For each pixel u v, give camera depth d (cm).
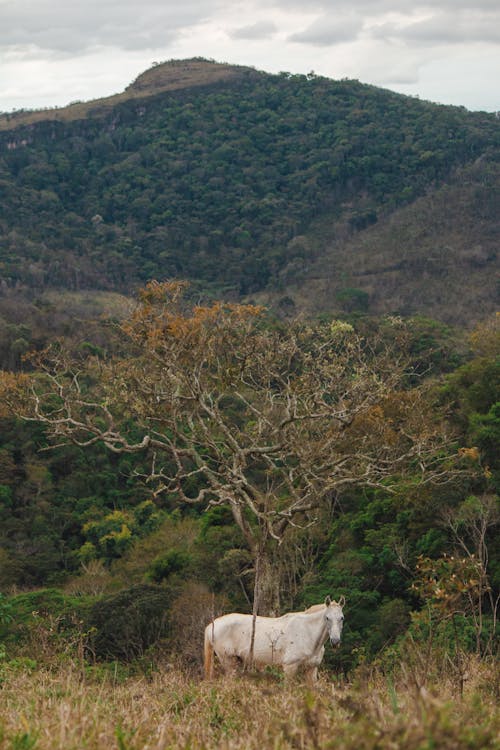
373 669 1095
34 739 531
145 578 4194
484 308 13375
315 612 1250
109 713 707
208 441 2645
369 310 13488
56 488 6912
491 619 2253
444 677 852
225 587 3509
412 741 417
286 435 2744
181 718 714
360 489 4016
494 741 461
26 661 1199
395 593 3178
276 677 1041
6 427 7200
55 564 5859
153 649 2400
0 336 8731
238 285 16462
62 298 14175
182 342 2594
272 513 2423
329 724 556
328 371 2781
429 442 3130
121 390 2634
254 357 2767
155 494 2528
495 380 4016
